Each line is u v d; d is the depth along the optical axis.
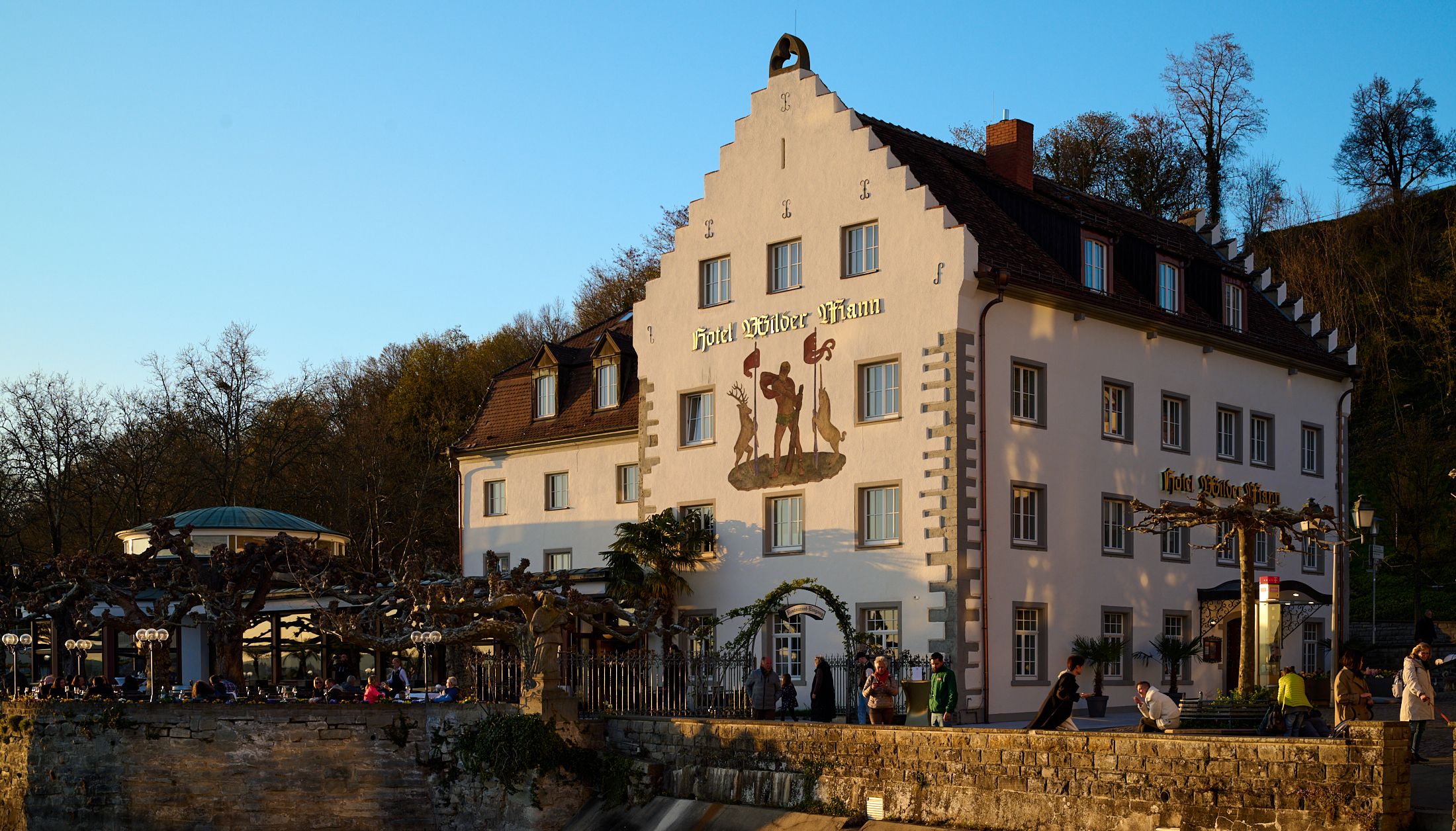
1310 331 49.81
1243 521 32.50
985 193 41.38
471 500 52.66
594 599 41.00
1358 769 17.25
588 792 30.41
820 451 39.34
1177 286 43.44
